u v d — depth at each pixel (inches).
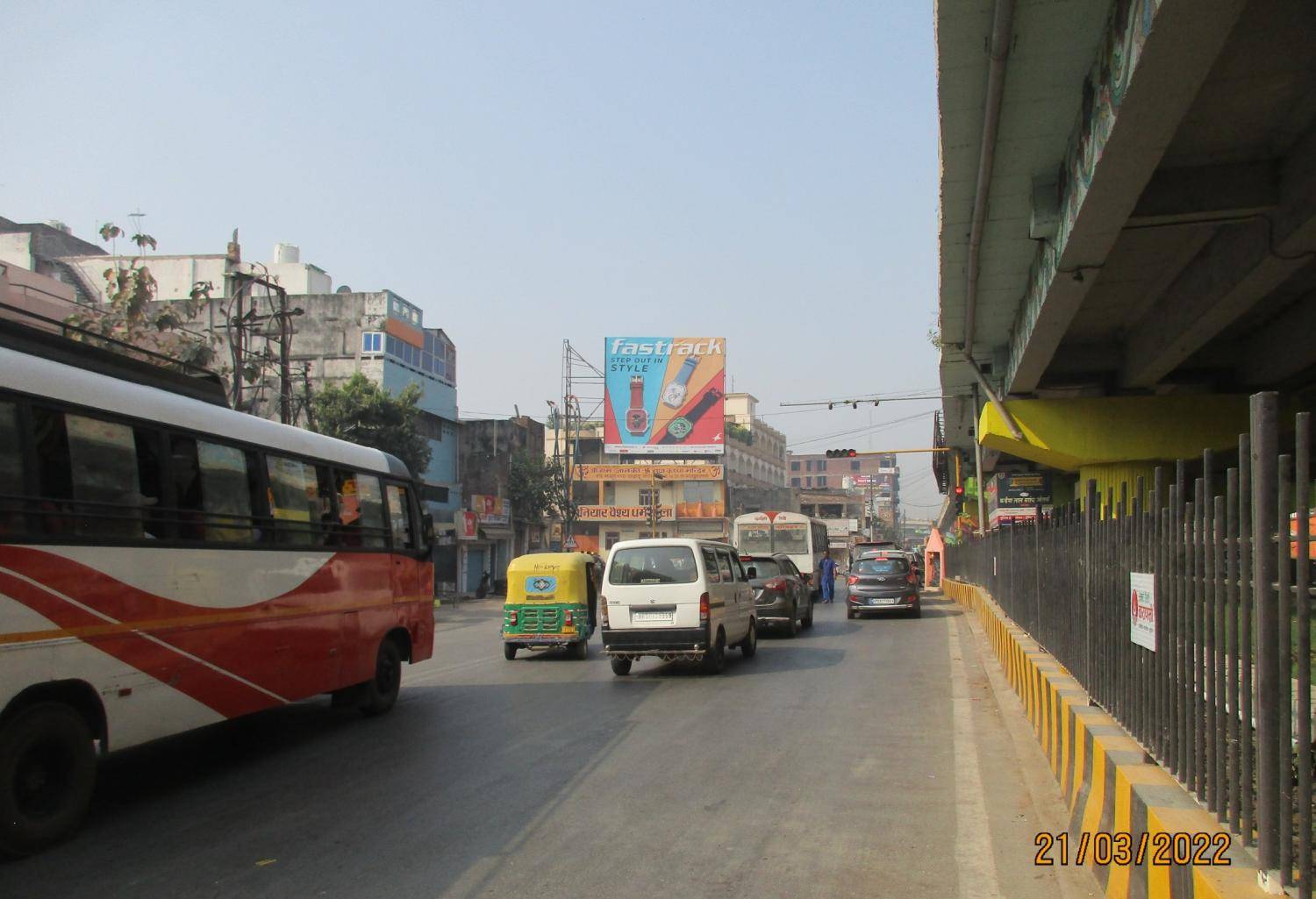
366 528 412.5
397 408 1332.4
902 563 973.2
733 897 191.9
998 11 254.1
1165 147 272.2
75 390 257.3
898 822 243.8
